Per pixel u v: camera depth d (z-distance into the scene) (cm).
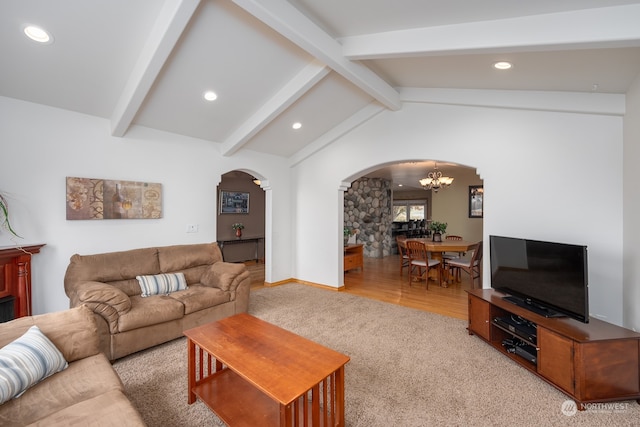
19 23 210
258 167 505
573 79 267
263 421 168
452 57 270
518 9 200
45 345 165
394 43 261
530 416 188
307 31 248
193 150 418
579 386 195
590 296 295
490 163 351
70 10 207
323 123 466
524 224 329
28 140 289
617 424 181
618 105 276
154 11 220
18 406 139
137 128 364
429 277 574
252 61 298
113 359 253
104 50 248
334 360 176
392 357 264
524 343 266
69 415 131
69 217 310
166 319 283
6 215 268
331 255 506
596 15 188
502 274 304
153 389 218
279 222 542
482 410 194
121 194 347
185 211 410
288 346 194
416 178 841
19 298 272
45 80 269
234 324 231
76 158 318
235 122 404
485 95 343
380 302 429
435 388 218
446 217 837
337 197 504
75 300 256
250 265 724
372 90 346
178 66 282
